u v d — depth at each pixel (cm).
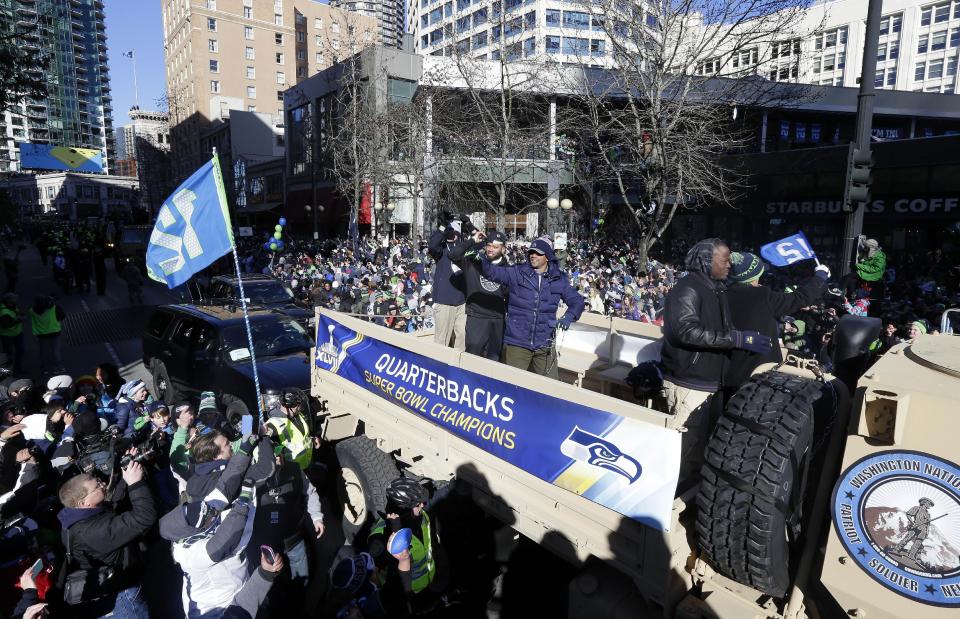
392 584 326
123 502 450
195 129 7588
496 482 336
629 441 262
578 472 286
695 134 1585
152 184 7606
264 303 1173
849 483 217
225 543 327
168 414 546
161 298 1986
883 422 207
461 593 392
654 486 253
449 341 553
